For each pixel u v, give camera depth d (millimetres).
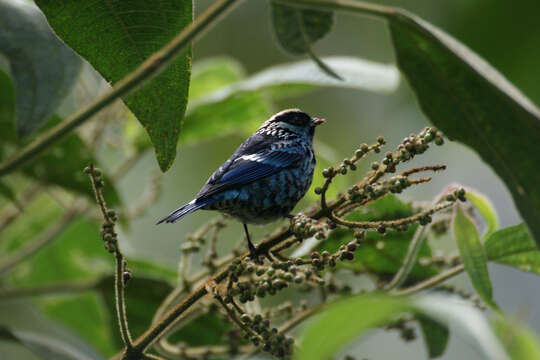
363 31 17188
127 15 5852
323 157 12477
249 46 17234
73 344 11992
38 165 8781
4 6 5961
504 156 5836
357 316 3875
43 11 5750
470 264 6289
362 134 17094
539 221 5676
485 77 5535
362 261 8469
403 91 16219
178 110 5930
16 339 7898
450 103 6023
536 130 5609
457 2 13758
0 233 11031
